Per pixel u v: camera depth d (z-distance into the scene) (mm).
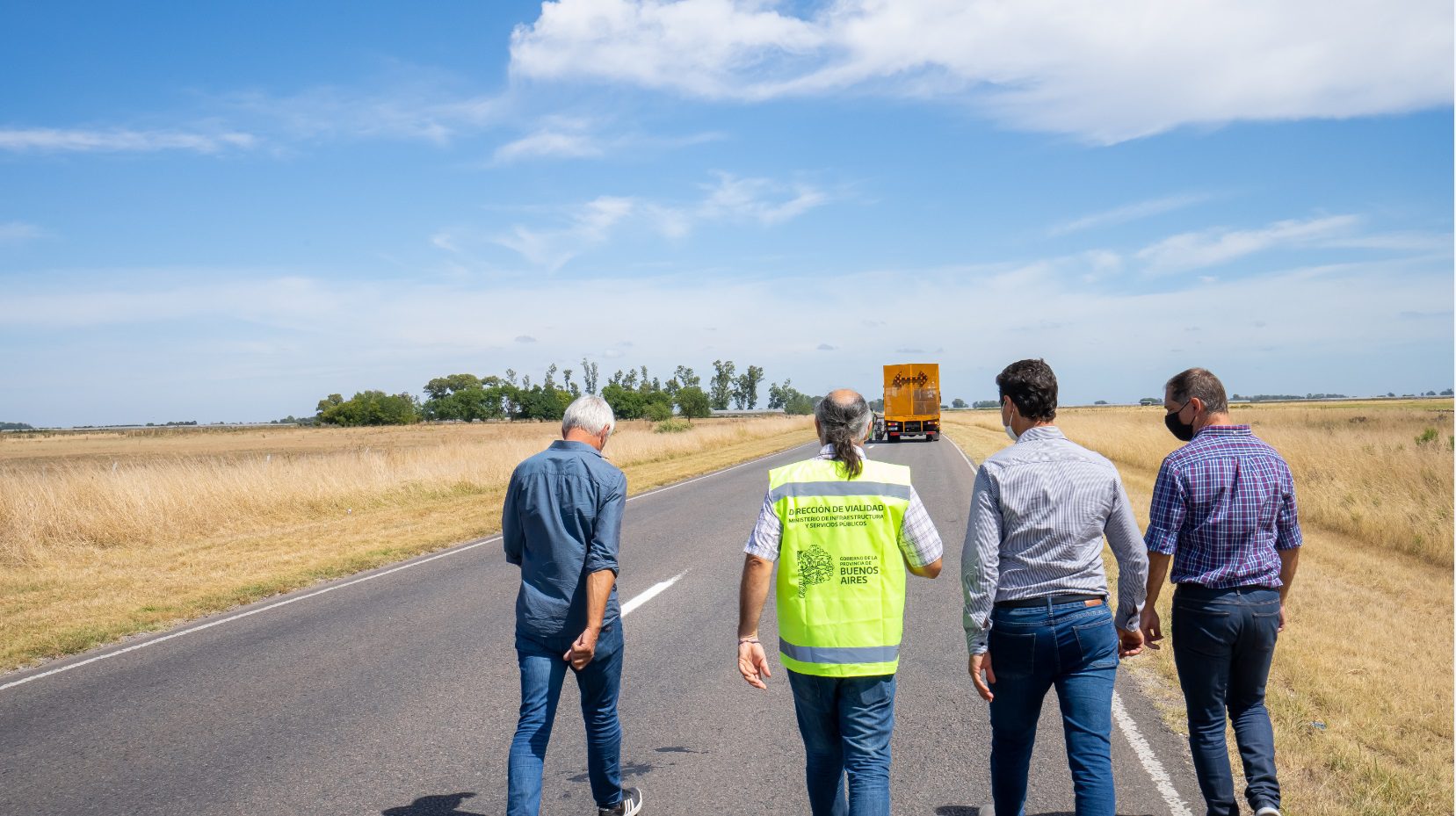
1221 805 3436
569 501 3473
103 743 4750
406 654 6543
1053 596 3100
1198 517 3443
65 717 5207
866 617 3062
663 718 5086
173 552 11805
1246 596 3387
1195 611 3432
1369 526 11898
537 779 3275
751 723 4988
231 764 4438
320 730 4922
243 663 6344
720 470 25672
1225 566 3408
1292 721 4676
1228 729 4652
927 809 3852
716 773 4289
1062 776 4207
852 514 3098
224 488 14984
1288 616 7137
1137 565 3170
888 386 41812
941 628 7148
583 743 4750
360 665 6250
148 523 12875
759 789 4098
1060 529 3098
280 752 4598
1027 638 3104
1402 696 5168
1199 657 3447
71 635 7250
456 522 14727
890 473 3168
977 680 3131
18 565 10805
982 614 3092
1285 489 3463
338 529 14078
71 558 11406
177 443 76000
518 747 3316
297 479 16688
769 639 6902
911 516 3092
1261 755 3400
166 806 3955
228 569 10500
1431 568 9828
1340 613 7289
